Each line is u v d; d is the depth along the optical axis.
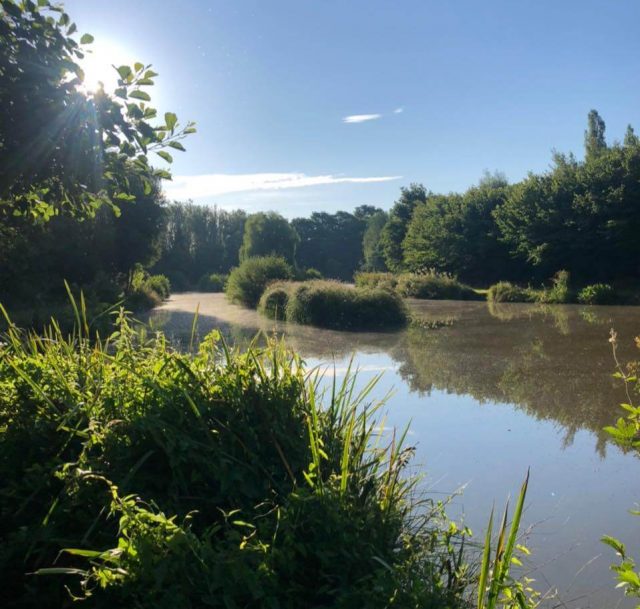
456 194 43.97
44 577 2.33
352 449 3.17
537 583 3.46
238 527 2.42
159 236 29.52
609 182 31.69
